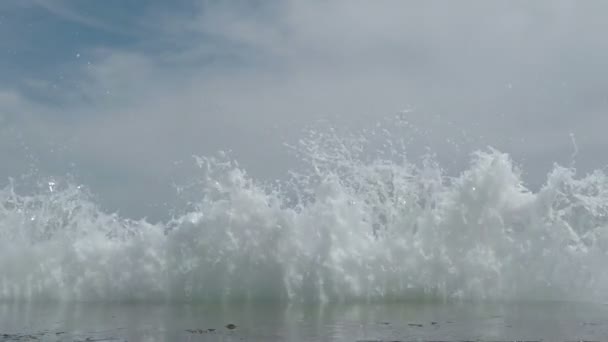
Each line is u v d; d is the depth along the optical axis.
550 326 6.96
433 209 9.94
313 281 9.59
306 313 8.14
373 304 9.07
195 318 7.79
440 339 6.23
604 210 9.84
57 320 7.70
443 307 8.66
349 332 6.67
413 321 7.39
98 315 8.11
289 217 9.78
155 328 7.06
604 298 9.56
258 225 9.77
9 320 7.71
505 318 7.59
